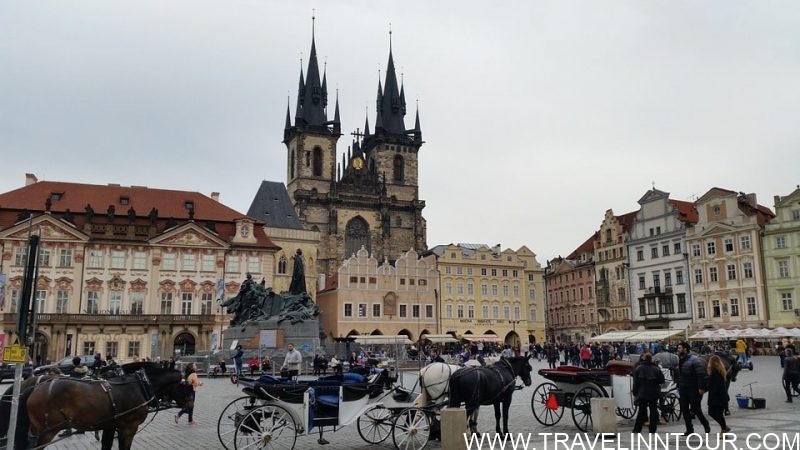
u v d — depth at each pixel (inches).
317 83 6510.8
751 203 4141.2
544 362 3206.2
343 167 6633.9
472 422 863.7
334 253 5856.3
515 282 5329.7
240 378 793.6
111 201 3964.1
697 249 4082.2
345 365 2182.6
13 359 547.8
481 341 4813.0
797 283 3567.9
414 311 4965.6
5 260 3545.8
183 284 3868.1
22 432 609.9
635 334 2726.4
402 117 6796.3
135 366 701.9
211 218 4087.1
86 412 613.9
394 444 784.9
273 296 2306.8
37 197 3809.1
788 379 1246.3
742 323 3772.1
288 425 759.1
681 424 957.2
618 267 4741.6
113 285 3745.1
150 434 928.9
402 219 6230.3
